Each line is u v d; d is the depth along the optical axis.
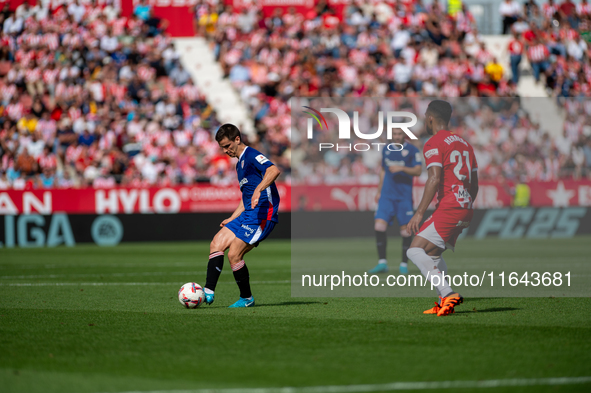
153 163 71.38
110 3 87.50
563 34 90.56
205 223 64.94
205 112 78.38
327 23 88.44
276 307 23.11
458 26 89.88
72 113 75.19
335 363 14.39
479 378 13.06
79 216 62.75
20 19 83.38
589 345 16.12
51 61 80.94
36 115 75.50
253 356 15.11
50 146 72.31
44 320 20.28
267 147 76.12
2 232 61.25
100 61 81.25
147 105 77.69
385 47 86.94
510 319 20.06
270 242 65.31
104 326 19.14
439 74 83.62
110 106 75.88
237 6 89.81
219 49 87.12
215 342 16.72
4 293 27.62
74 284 31.22
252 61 85.56
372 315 21.08
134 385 12.75
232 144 21.98
